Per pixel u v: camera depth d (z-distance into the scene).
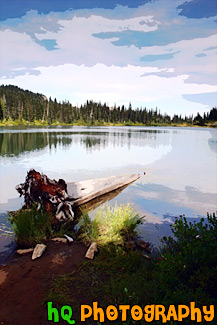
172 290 2.92
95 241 5.18
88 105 163.12
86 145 27.39
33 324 2.87
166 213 7.17
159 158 18.45
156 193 9.27
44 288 3.56
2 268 4.15
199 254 3.13
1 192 8.84
